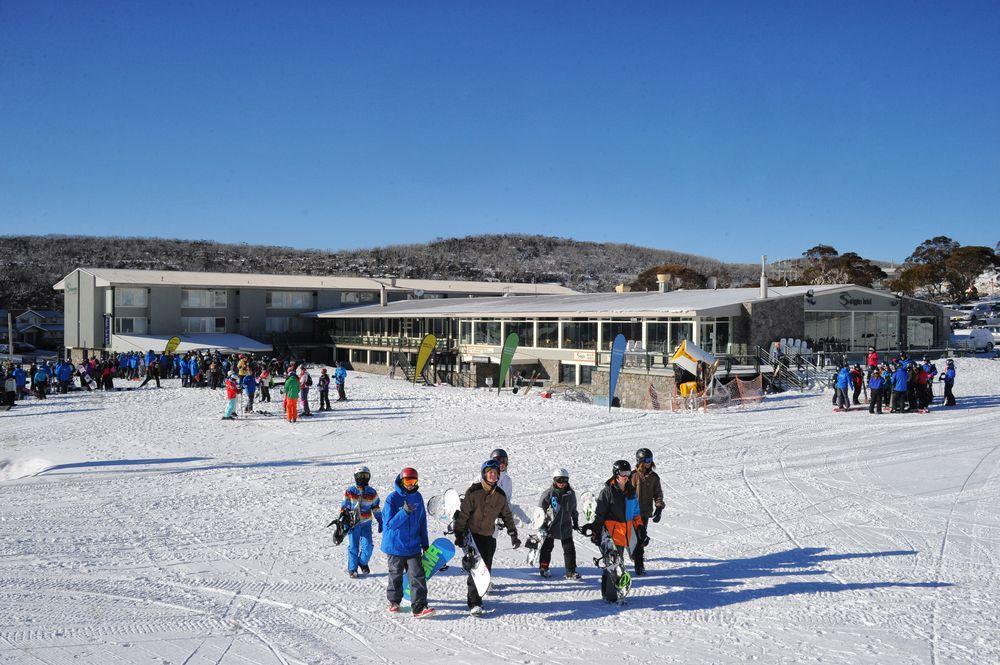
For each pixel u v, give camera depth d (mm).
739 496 13898
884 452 18625
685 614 7945
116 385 40969
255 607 8117
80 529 11531
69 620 7656
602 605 8234
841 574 9344
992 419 24062
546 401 31172
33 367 34156
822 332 41844
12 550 10320
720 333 38969
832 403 28625
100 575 9227
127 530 11469
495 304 55312
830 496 13891
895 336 45750
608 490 8406
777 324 39844
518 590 8773
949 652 6902
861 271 112375
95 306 64438
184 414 27938
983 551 10359
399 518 7906
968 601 8336
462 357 53781
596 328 43562
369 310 64500
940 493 14133
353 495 9219
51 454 19344
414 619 7793
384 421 25422
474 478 15945
